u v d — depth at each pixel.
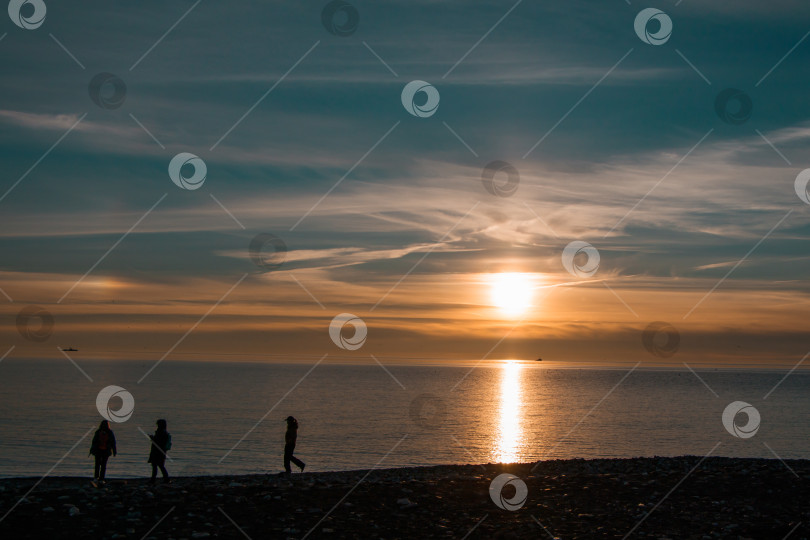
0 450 57.59
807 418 106.56
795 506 17.30
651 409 125.94
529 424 92.31
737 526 15.27
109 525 14.69
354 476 23.36
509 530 15.17
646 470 23.09
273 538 14.21
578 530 15.20
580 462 25.95
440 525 15.48
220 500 17.08
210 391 181.50
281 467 48.88
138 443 63.41
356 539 14.34
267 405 129.00
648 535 14.83
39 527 14.32
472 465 26.66
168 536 14.06
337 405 131.88
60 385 196.50
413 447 64.25
